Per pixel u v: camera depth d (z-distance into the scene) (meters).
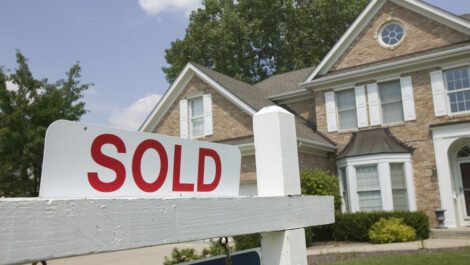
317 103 18.08
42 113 15.48
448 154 15.21
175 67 34.19
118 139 1.54
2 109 15.55
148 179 1.64
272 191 2.22
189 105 19.23
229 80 19.58
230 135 17.70
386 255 10.04
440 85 15.46
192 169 1.84
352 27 17.53
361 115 16.92
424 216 13.57
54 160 1.33
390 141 15.87
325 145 16.42
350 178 15.77
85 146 1.43
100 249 1.28
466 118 14.95
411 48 16.41
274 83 21.78
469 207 15.20
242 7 35.00
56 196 1.32
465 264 8.43
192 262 1.90
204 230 1.64
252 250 2.13
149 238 1.42
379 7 17.25
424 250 10.45
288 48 35.41
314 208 2.36
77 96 17.08
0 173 14.57
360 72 16.77
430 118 15.55
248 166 16.22
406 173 15.37
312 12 35.03
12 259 1.09
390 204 14.95
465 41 15.36
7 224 1.09
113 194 1.50
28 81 15.84
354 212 14.77
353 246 12.44
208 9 34.72
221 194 1.96
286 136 2.29
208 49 33.94
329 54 17.86
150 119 19.75
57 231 1.19
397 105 16.47
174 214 1.53
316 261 9.82
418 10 16.36
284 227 2.09
